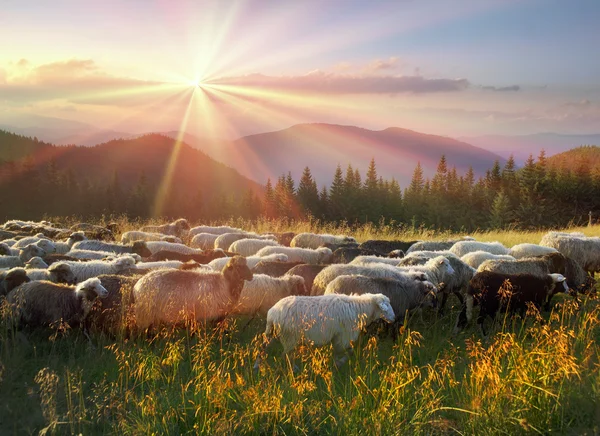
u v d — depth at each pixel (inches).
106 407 175.2
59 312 217.6
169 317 221.3
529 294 239.6
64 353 211.5
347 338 207.3
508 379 169.6
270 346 220.4
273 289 253.9
